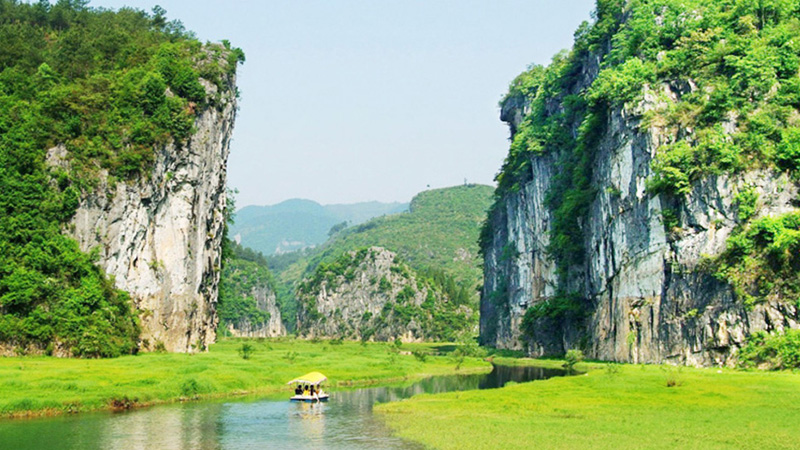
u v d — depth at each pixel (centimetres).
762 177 8500
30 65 11625
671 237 9144
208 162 11594
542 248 14688
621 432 4344
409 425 4969
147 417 5431
